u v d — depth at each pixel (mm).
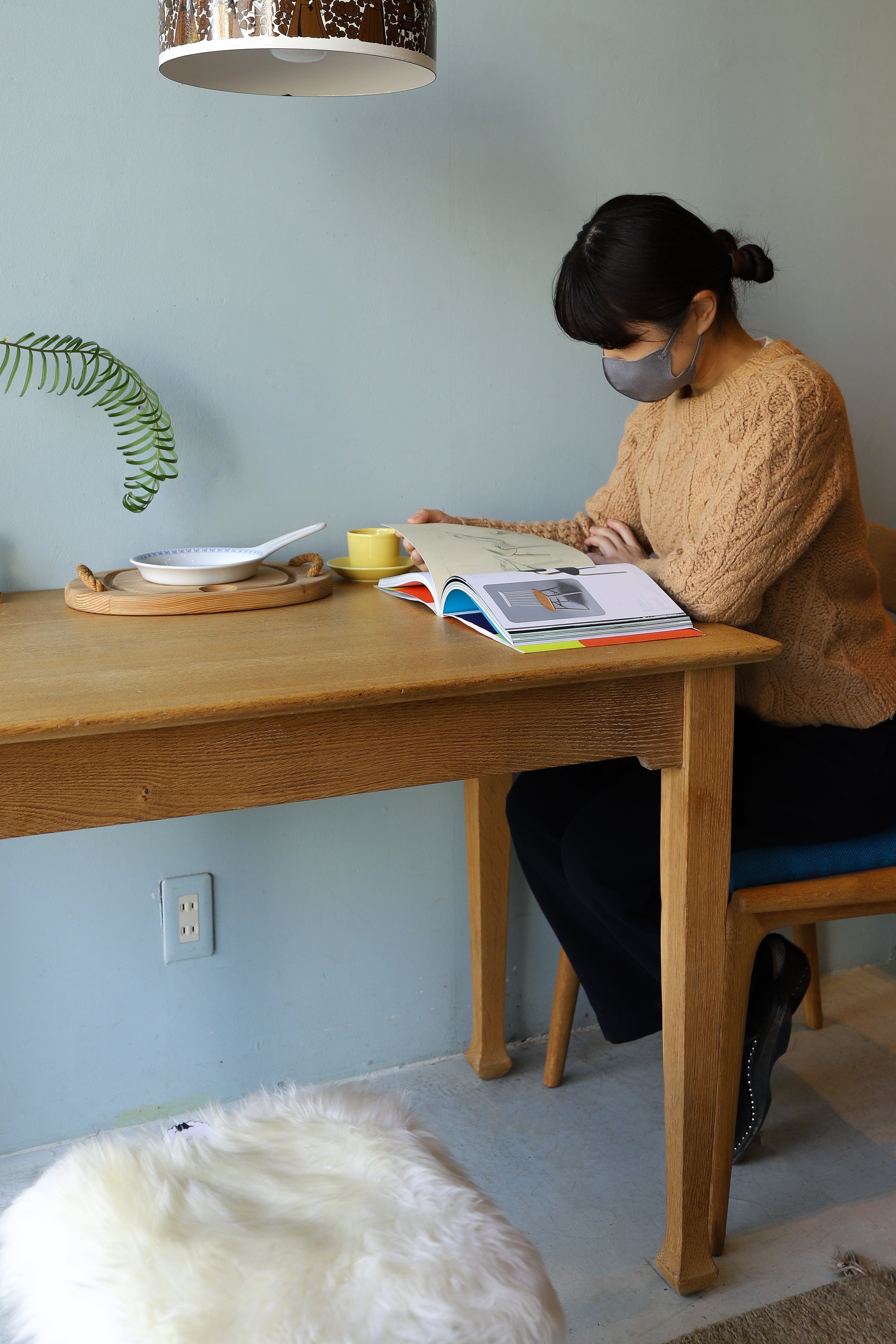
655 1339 1149
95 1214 745
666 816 1128
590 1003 1617
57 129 1276
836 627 1265
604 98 1548
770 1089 1311
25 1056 1457
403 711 951
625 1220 1335
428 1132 901
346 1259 704
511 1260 731
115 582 1302
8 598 1323
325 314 1450
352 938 1616
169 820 1469
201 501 1438
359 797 1574
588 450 1658
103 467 1377
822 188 1719
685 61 1585
